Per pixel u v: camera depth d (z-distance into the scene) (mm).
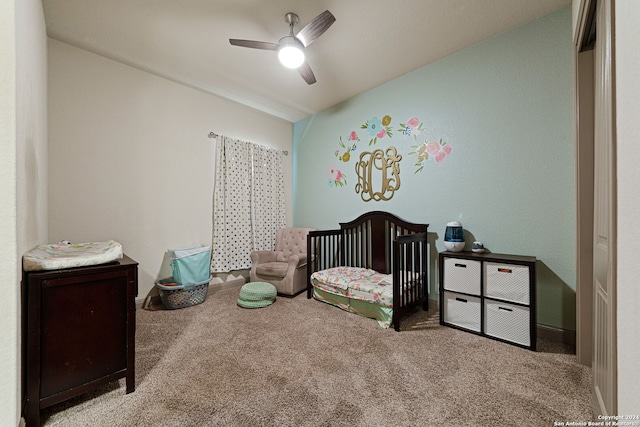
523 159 2113
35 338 1177
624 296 693
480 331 2051
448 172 2553
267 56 2561
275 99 3510
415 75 2789
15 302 928
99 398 1366
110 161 2602
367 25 2121
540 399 1325
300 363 1684
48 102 2271
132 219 2738
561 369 1584
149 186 2857
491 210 2281
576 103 1664
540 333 2004
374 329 2199
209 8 1943
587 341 1626
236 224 3547
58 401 1230
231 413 1257
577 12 1532
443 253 2268
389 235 2961
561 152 1945
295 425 1177
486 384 1450
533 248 2066
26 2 1239
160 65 2717
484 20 2076
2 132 910
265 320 2400
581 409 1255
